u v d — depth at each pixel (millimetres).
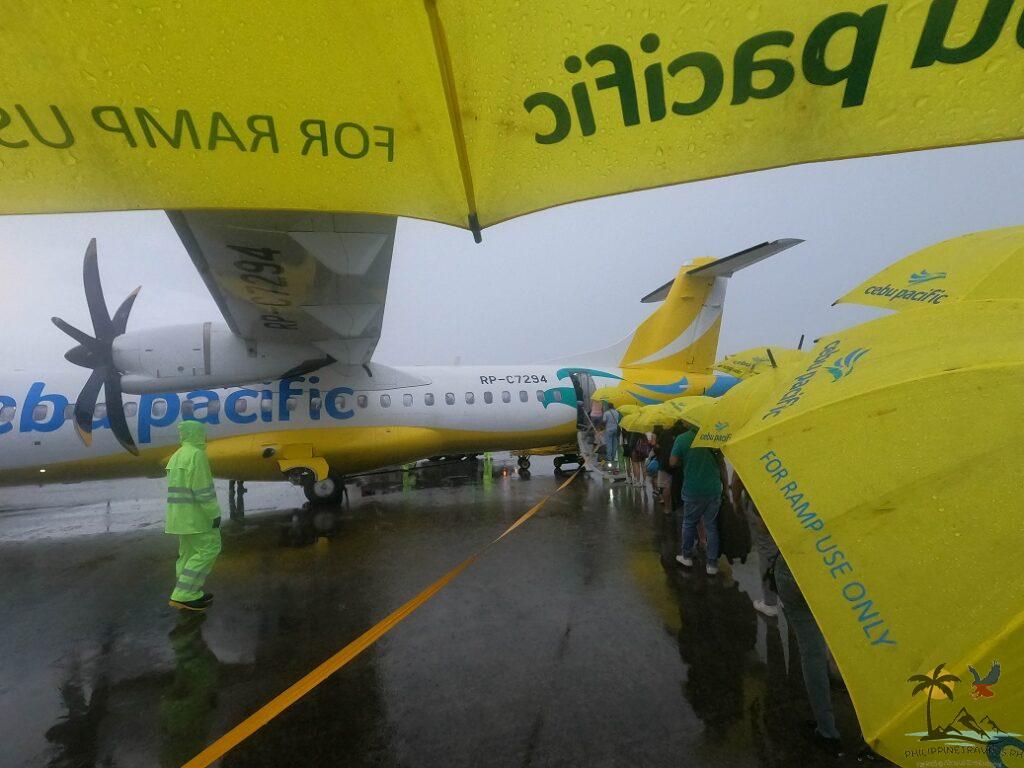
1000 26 983
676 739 2852
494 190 1425
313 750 2828
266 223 4555
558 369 11977
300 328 8016
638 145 1301
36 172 1251
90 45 1030
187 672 3676
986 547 1236
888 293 2031
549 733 2920
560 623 4332
